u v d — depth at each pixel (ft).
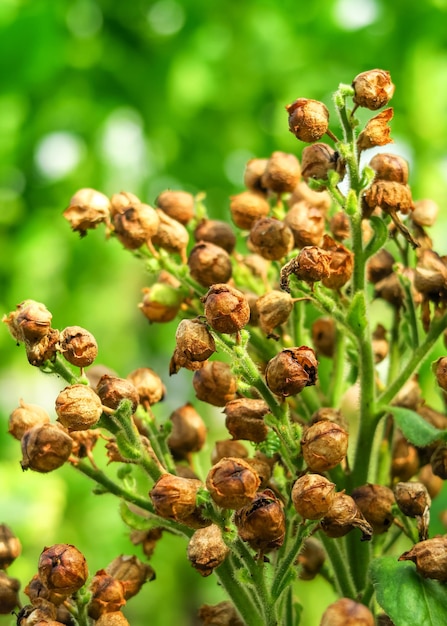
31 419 1.72
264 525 1.55
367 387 1.73
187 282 1.80
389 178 1.71
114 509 3.72
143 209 1.80
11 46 3.78
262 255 1.76
